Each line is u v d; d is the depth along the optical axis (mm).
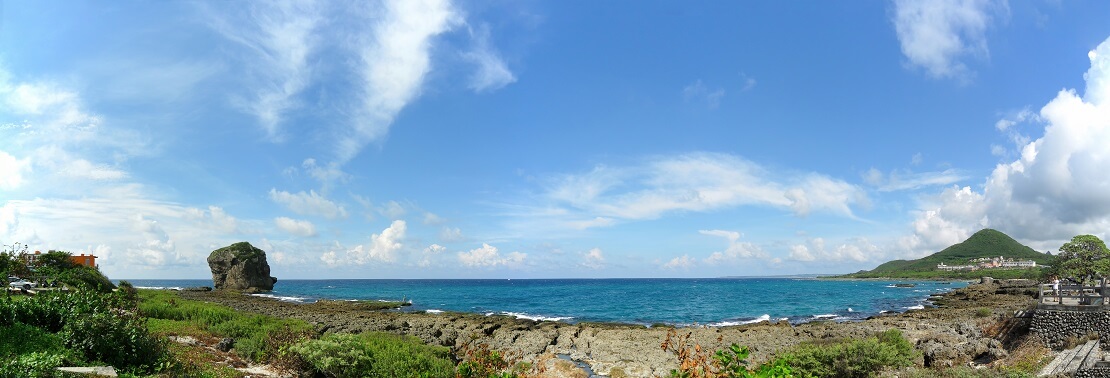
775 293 133250
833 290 151000
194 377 14695
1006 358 28000
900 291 141875
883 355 22344
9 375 10641
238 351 20094
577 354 34156
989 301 75375
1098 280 35812
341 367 18875
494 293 133500
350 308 71500
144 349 14547
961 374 20328
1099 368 21078
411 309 74812
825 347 25484
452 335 39219
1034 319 30531
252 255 120938
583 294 128625
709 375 9070
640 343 37000
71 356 12773
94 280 39281
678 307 83375
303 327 26312
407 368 19000
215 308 32188
